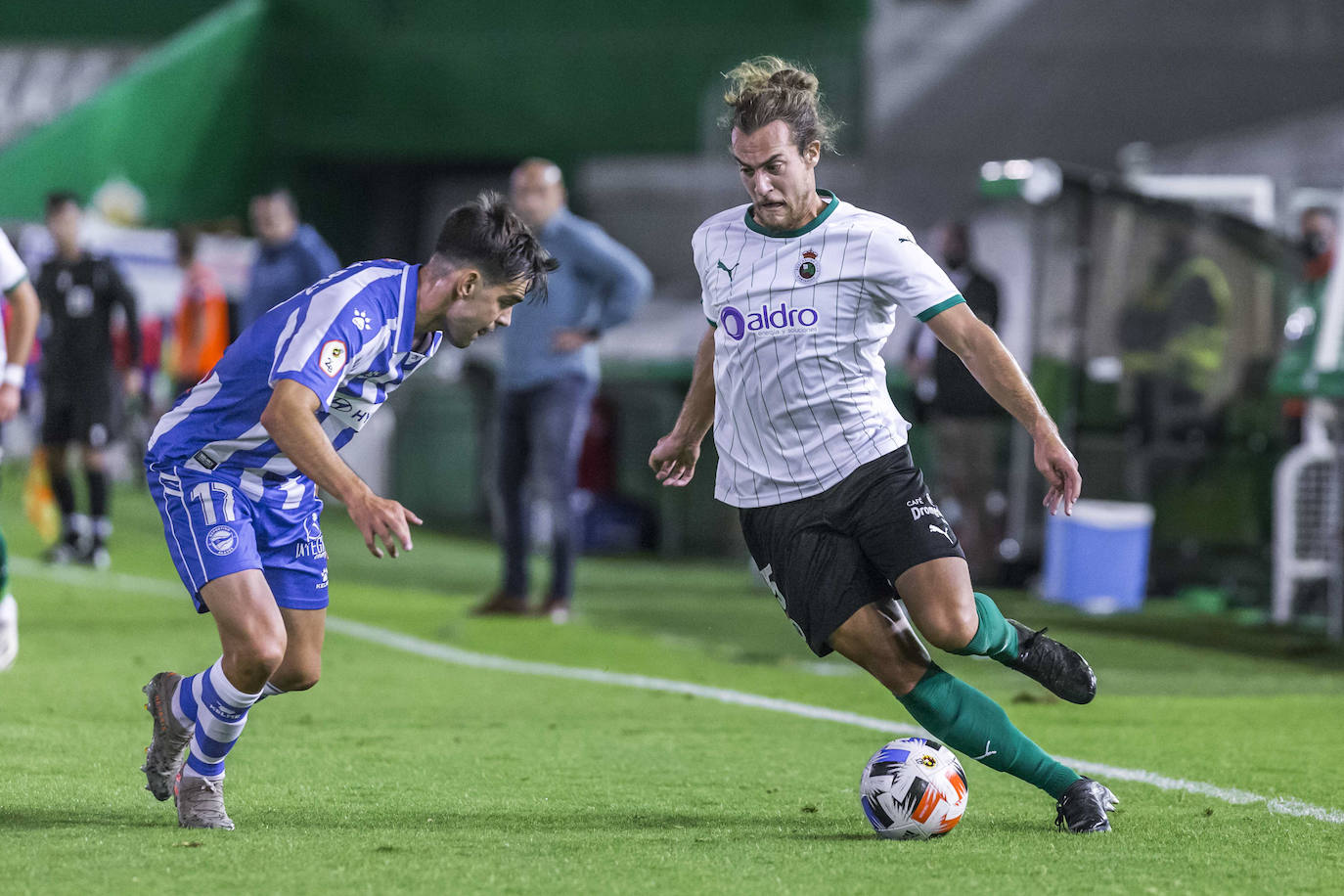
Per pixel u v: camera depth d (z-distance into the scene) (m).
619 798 16.03
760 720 22.22
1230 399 43.22
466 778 17.14
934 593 13.87
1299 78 73.31
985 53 75.00
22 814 14.45
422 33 78.81
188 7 84.00
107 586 39.91
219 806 14.20
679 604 40.50
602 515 57.59
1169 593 43.47
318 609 14.84
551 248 34.25
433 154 79.00
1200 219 42.97
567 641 32.03
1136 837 14.04
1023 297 52.00
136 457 65.62
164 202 75.50
